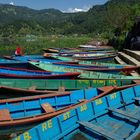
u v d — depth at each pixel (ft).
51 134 26.73
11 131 28.60
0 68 56.13
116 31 177.27
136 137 26.35
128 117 31.32
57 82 46.83
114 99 36.60
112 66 70.79
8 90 40.06
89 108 32.27
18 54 93.76
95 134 28.32
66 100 38.06
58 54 99.35
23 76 50.55
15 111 33.37
